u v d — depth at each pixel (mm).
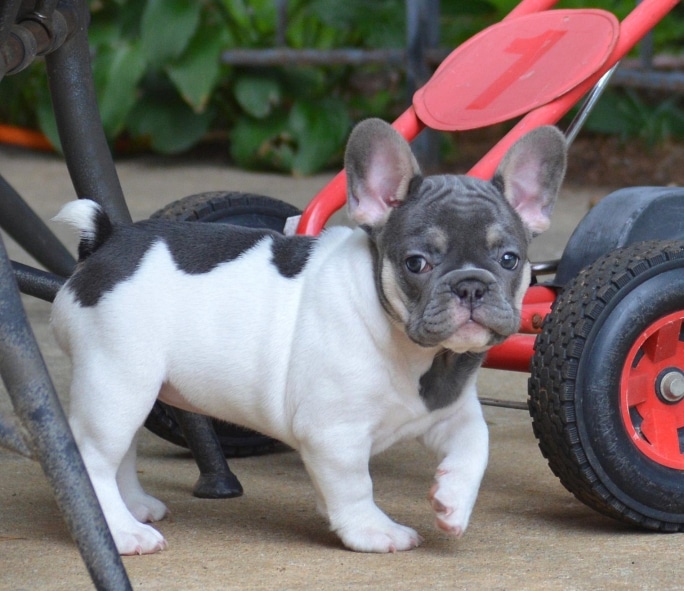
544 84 3359
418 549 2607
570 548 2611
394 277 2457
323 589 2297
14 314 2066
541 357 2725
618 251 2836
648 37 8273
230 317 2617
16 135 10312
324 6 9539
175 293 2633
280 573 2416
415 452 3600
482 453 2596
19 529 2721
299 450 2629
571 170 9133
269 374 2590
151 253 2668
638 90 10125
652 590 2287
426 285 2414
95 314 2605
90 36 9305
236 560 2518
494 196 2574
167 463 3486
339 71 9781
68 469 2035
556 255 6215
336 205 3371
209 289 2639
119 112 9133
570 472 2697
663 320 2760
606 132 9859
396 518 2885
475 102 3406
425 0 8867
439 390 2559
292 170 9156
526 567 2455
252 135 9297
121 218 3156
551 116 3289
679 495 2723
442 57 8820
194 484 3238
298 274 2643
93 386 2582
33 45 2578
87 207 2703
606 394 2662
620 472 2670
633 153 9477
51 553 2535
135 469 2889
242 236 2738
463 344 2377
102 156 3154
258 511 2957
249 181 8891
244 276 2652
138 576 2395
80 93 3100
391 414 2551
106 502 2588
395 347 2490
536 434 2770
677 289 2768
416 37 8891
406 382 2516
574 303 2729
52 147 10203
